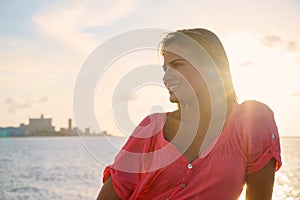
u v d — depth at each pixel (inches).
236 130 58.7
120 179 63.3
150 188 61.1
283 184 578.2
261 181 56.7
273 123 59.2
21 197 931.3
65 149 2608.3
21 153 2288.4
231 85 61.5
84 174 1262.3
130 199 62.4
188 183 58.6
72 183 1091.9
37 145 3129.9
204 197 57.1
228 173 56.5
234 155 57.4
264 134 57.1
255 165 56.6
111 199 64.5
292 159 784.3
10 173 1357.0
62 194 946.1
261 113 59.2
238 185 56.7
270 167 57.0
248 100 62.2
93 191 981.2
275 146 57.0
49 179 1192.2
